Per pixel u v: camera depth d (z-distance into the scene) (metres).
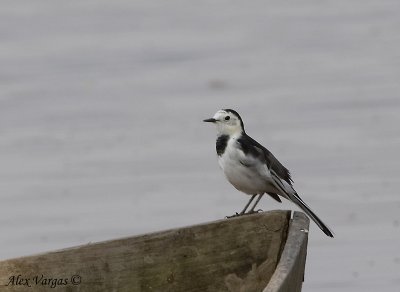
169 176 17.59
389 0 34.97
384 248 13.74
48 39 31.33
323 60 27.23
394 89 23.20
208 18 34.31
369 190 16.27
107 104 23.44
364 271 12.92
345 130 20.11
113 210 15.93
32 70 27.19
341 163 17.88
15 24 33.41
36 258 7.48
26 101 23.92
